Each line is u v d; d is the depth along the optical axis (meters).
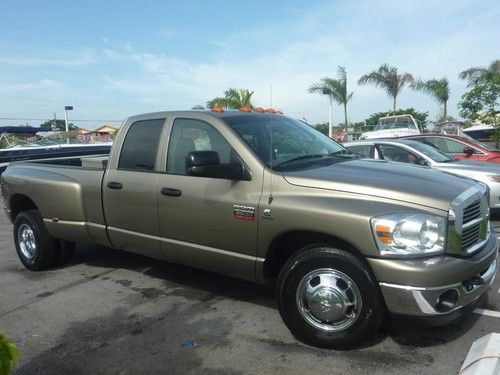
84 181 5.56
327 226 3.69
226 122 4.56
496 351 2.94
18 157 10.70
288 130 4.98
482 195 4.00
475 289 3.64
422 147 9.52
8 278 6.01
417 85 31.83
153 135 5.05
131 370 3.65
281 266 4.34
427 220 3.47
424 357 3.66
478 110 21.78
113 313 4.73
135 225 5.09
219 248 4.42
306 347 3.89
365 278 3.58
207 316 4.57
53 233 5.94
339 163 4.43
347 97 29.56
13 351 1.97
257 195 4.10
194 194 4.50
